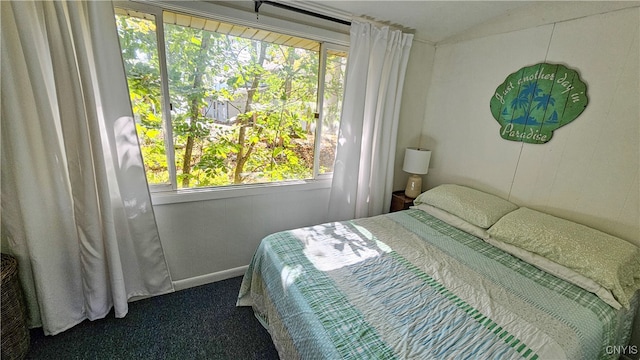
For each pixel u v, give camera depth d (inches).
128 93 60.3
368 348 38.5
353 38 80.9
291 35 77.7
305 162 93.6
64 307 62.2
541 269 60.1
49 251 58.1
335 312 44.8
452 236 74.2
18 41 49.4
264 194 86.0
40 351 59.2
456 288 52.4
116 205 65.0
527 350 39.0
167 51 66.9
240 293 71.9
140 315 70.7
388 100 92.7
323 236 69.4
